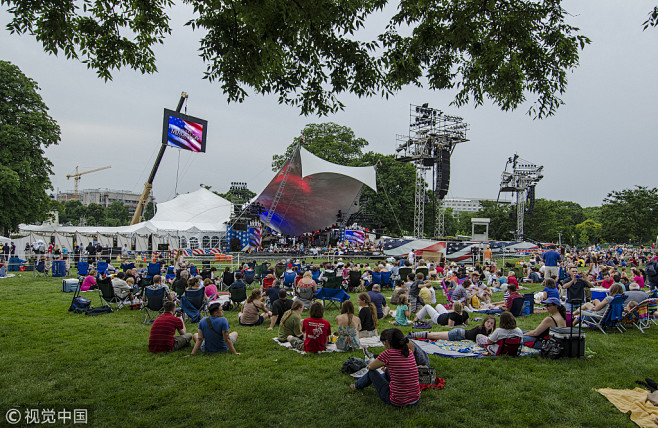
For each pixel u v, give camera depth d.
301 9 5.81
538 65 7.40
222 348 6.45
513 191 56.53
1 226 28.97
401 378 4.43
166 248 26.19
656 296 9.38
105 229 31.22
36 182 29.66
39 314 9.17
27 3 5.80
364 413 4.29
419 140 38.09
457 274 16.20
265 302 10.23
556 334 6.26
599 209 108.00
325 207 42.75
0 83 28.61
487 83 7.81
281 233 45.41
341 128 51.91
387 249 25.28
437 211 41.16
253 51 6.38
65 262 17.39
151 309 8.66
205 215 41.66
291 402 4.55
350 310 6.61
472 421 4.12
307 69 7.33
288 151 51.28
